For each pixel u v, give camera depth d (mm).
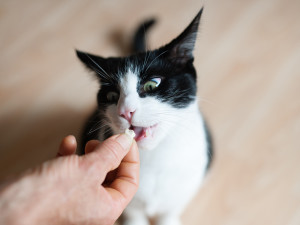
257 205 437
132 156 277
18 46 570
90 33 582
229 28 566
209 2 597
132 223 431
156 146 311
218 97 505
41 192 222
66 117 505
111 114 300
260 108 494
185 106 307
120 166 280
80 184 233
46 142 489
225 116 490
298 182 444
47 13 602
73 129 494
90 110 486
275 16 575
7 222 211
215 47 548
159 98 293
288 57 534
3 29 589
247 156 464
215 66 531
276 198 438
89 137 363
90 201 239
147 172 332
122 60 318
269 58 535
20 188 219
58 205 227
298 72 521
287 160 459
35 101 518
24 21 596
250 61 533
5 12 607
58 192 226
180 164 326
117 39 574
